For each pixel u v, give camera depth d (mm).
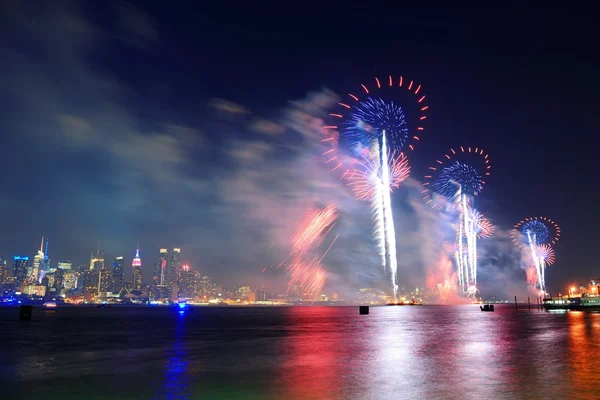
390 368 24250
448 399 16500
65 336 49812
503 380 20094
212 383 20234
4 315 128000
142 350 34688
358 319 97312
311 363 26562
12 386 19812
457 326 64188
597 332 47938
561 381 19703
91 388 19250
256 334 52812
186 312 187625
